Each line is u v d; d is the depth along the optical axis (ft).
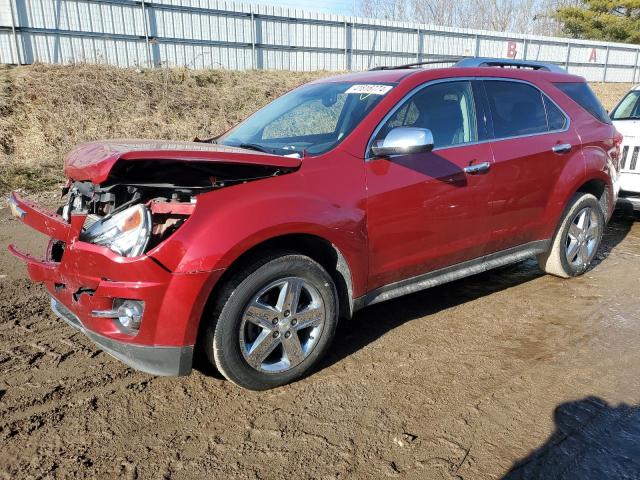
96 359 11.35
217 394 10.22
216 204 9.32
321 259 11.13
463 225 12.71
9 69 43.57
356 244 10.78
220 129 41.70
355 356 11.68
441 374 11.00
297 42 65.10
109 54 52.60
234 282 9.43
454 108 12.87
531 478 8.14
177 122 41.27
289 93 14.89
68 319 10.49
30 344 11.90
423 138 10.54
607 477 8.17
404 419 9.52
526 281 16.44
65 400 9.87
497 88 13.89
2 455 8.41
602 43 93.35
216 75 52.95
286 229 9.69
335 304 10.77
